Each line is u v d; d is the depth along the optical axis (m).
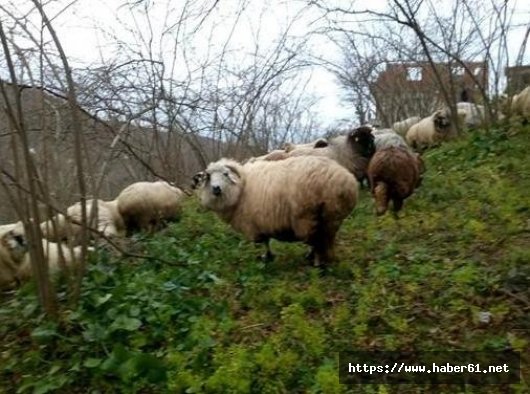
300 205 6.00
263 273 6.38
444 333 4.48
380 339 4.52
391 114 23.50
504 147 10.28
